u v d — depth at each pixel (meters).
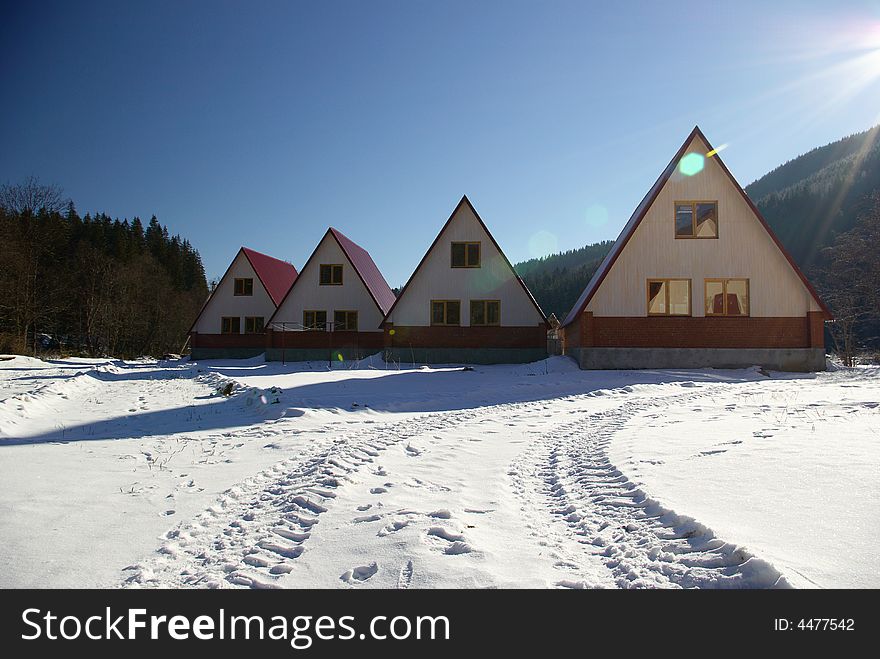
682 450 6.79
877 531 3.67
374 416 11.70
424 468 6.71
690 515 4.25
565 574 3.54
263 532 4.52
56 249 51.84
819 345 22.91
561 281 125.12
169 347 64.00
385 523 4.53
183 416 11.88
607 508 4.88
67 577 3.68
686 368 23.16
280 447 8.09
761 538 3.70
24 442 8.42
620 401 14.27
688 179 23.77
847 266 37.41
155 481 6.18
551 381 19.02
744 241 23.45
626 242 23.61
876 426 7.21
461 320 29.55
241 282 40.56
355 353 34.03
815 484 4.77
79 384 17.56
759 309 23.23
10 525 4.58
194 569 3.83
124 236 78.44
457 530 4.34
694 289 23.48
